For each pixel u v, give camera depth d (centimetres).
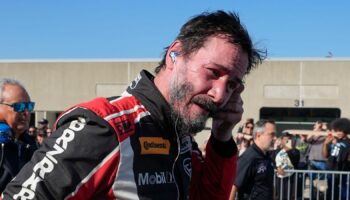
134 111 132
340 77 1806
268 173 466
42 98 2041
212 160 174
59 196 117
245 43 134
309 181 716
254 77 1870
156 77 144
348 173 689
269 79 1859
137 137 128
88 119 122
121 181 123
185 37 135
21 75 2058
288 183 699
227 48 131
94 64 2000
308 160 837
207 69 130
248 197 461
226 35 131
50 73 2034
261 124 470
